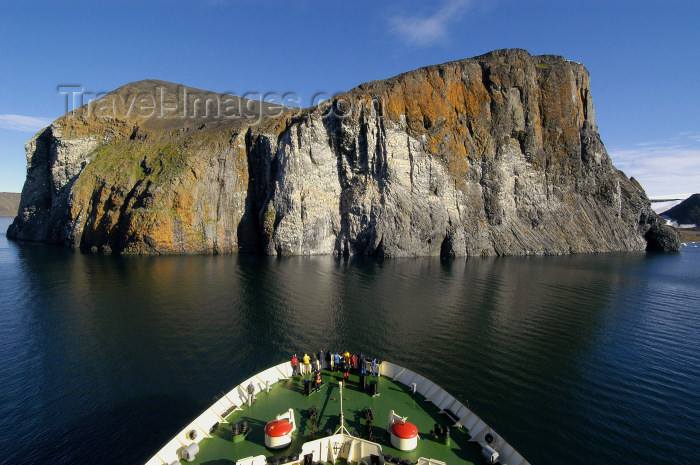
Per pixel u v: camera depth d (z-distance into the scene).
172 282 55.50
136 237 85.50
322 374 21.05
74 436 19.95
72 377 26.27
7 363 28.38
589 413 22.50
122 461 18.09
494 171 96.50
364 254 92.81
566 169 103.94
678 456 18.95
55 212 105.56
